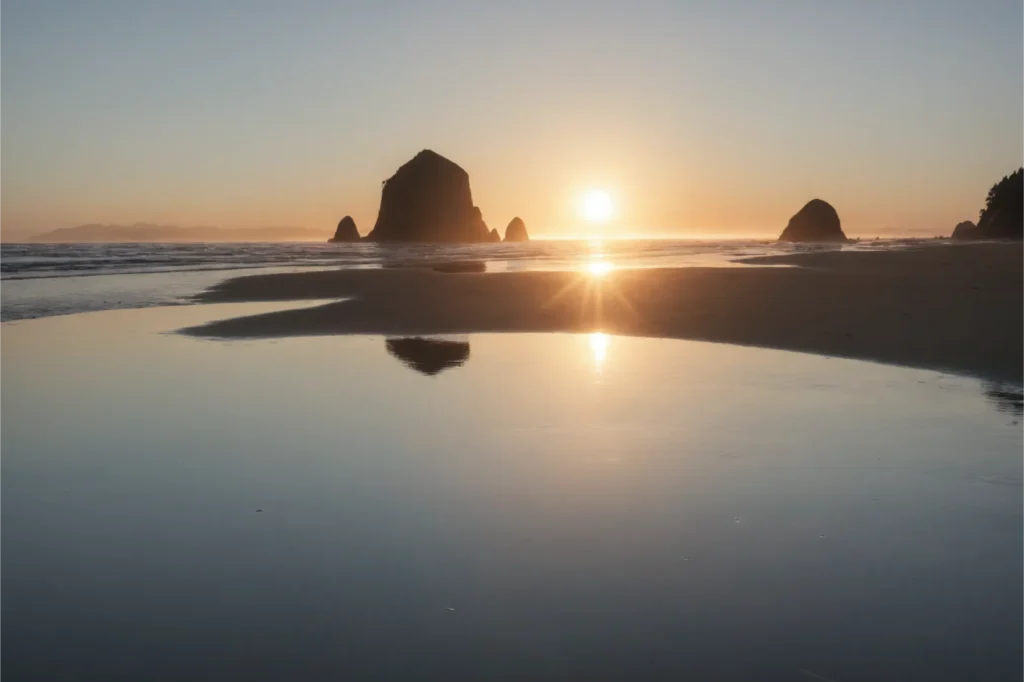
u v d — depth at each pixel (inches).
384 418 343.9
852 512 225.6
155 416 349.1
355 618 164.1
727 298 830.5
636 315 714.8
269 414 352.2
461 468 269.4
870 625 159.5
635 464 273.4
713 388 408.2
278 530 214.2
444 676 141.9
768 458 280.4
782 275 1108.5
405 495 242.2
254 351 539.2
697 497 239.0
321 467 272.2
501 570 187.0
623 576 183.5
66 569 190.1
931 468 267.6
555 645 152.6
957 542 203.2
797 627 158.9
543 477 259.4
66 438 312.2
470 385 417.1
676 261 1840.6
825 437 309.0
